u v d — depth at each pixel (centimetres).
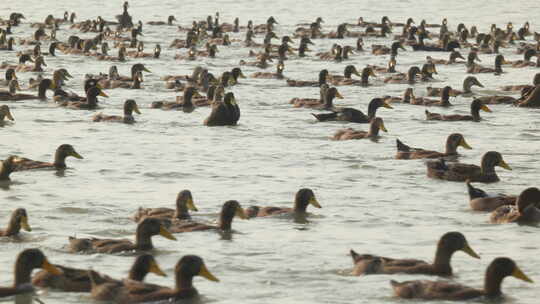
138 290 1977
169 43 9069
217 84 5872
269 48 8038
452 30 10631
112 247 2341
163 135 4203
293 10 12738
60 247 2389
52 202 2894
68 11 12519
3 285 2089
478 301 2006
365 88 6034
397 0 13900
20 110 4869
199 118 4716
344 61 7738
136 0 13825
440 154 3656
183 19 11656
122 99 5362
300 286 2097
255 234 2534
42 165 3409
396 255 2350
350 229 2605
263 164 3553
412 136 4216
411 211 2819
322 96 5141
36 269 2200
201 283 2116
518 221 2680
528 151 3841
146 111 4925
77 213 2761
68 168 3431
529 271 2227
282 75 6438
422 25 9925
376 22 11431
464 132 4319
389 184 3198
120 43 8531
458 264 2283
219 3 13525
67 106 5019
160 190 3092
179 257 2312
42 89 5284
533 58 8125
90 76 5991
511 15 12144
